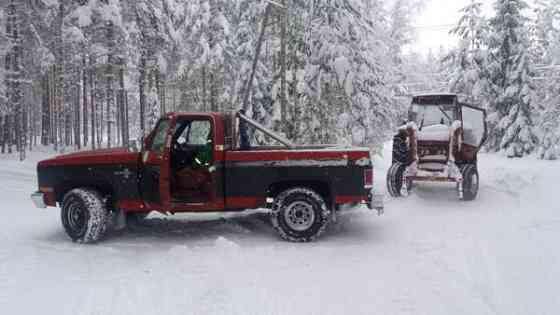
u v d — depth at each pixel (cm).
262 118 1952
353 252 674
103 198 774
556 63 3303
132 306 484
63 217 758
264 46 1950
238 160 746
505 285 529
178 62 2770
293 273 580
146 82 2625
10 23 2328
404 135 1193
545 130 2570
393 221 882
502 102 2692
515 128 2573
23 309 480
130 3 2323
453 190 1263
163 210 756
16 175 1680
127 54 2286
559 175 1455
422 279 555
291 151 742
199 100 2950
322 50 1686
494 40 2742
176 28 2712
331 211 769
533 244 695
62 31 2345
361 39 1731
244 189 746
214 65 2573
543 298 489
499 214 934
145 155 753
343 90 1739
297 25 1734
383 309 467
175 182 785
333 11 1700
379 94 2083
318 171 737
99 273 595
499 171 1569
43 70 2606
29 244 745
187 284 545
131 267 618
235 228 831
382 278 559
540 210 958
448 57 2975
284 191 745
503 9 2736
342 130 1789
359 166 734
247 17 2094
